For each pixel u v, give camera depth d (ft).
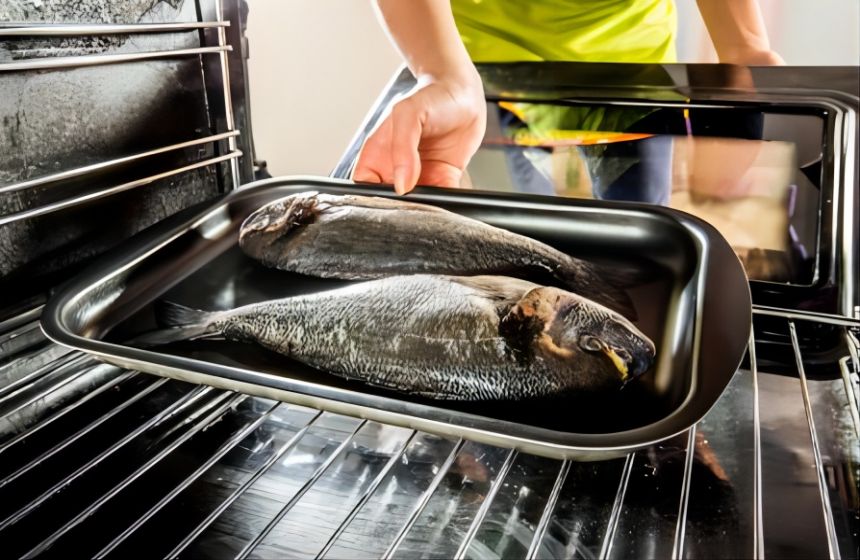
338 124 6.54
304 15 5.98
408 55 3.62
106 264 2.38
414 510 1.73
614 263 2.48
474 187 3.30
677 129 3.19
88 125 2.42
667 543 1.61
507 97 3.58
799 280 2.59
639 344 2.00
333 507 1.76
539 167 3.28
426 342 2.04
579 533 1.66
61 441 1.99
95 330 2.25
